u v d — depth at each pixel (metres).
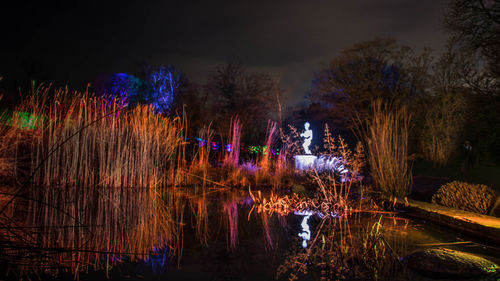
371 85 25.45
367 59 25.75
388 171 8.59
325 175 10.81
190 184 11.59
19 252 3.78
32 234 4.57
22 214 5.79
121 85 23.50
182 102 23.44
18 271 3.24
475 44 14.42
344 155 8.25
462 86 15.45
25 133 9.41
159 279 3.14
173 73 25.09
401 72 25.02
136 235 4.76
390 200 7.51
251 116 26.66
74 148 9.52
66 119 9.44
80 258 3.69
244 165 13.22
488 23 14.02
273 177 11.97
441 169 16.48
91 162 9.97
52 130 9.70
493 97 14.06
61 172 9.74
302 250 4.13
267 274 3.31
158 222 5.65
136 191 9.55
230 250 4.11
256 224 5.65
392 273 3.37
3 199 6.98
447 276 3.29
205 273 3.31
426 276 3.29
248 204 7.81
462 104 17.23
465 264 3.48
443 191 7.13
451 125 18.11
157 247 4.19
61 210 6.33
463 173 13.88
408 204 6.86
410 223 5.88
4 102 9.67
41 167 9.40
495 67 13.27
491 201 6.27
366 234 4.97
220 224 5.61
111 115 9.92
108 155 9.90
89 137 9.87
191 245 4.31
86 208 6.64
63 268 3.37
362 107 26.05
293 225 5.59
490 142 15.45
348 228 5.39
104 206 6.95
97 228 5.08
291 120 21.84
